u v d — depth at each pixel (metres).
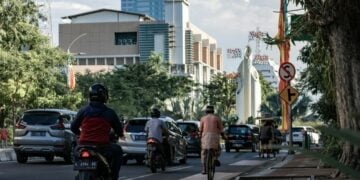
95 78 72.38
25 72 35.41
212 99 94.00
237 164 23.50
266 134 29.05
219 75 95.88
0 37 32.28
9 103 38.50
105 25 130.00
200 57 134.38
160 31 124.19
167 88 74.06
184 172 18.95
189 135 30.33
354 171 2.00
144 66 74.12
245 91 96.38
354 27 11.50
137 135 22.19
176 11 125.25
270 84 120.06
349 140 1.81
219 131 14.54
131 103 68.62
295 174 15.02
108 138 8.20
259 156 30.25
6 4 32.34
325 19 11.42
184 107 79.94
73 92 47.88
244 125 39.19
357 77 11.62
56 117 22.20
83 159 7.93
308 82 21.83
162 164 19.00
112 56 129.00
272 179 14.47
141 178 16.75
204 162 14.44
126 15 131.12
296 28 14.00
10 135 40.38
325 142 12.84
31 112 22.53
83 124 8.16
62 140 22.00
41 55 36.44
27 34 34.59
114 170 8.47
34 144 22.05
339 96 11.93
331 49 12.23
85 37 130.88
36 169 19.48
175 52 123.81
